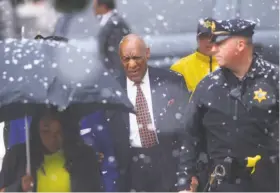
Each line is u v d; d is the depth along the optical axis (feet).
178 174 34.81
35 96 31.99
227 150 33.30
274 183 33.35
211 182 33.55
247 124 33.04
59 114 33.14
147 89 37.99
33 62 32.83
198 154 34.42
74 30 54.54
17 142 36.06
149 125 37.73
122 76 38.32
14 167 33.19
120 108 32.96
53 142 33.17
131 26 56.29
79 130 33.53
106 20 53.31
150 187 37.93
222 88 33.30
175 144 37.93
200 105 33.68
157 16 56.39
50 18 55.72
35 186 33.12
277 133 33.22
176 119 37.86
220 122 33.30
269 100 32.89
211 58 41.47
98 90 32.58
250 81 33.09
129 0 56.29
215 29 33.14
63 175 33.17
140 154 37.76
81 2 54.34
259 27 52.70
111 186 37.06
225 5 54.60
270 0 53.31
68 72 32.68
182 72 41.81
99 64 33.35
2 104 31.99
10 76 32.53
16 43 33.68
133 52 37.76
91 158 33.40
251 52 33.24
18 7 56.90
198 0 55.93
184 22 56.18
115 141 37.27
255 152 33.17
